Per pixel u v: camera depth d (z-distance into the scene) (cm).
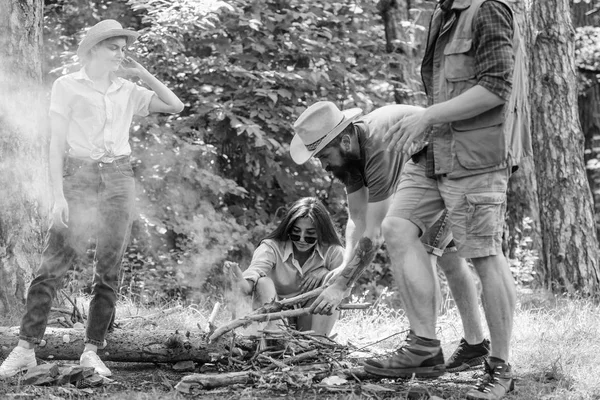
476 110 456
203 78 1130
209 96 1110
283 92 1099
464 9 468
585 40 1468
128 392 487
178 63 1125
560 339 646
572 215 1098
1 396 475
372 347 658
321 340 574
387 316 838
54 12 1202
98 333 539
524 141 499
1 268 737
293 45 1161
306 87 1154
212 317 611
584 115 1530
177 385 502
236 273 582
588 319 738
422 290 498
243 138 1127
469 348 567
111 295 541
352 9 1255
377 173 513
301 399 476
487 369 482
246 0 1137
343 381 508
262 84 1120
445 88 480
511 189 1106
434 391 493
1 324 692
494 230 472
